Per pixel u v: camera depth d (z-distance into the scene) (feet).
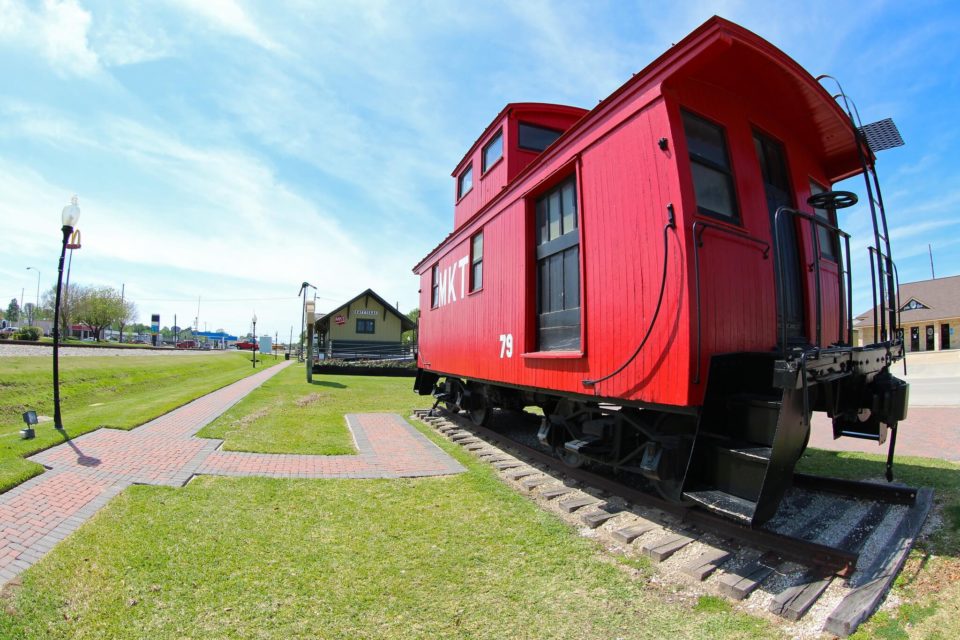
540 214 18.10
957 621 7.98
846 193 11.60
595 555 11.53
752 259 12.94
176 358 98.58
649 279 11.96
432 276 32.27
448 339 27.68
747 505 9.80
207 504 14.23
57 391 24.34
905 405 13.39
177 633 8.25
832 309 16.75
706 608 9.23
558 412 17.88
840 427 15.40
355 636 8.35
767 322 13.16
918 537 11.14
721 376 11.21
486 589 9.96
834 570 10.09
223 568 10.48
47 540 11.60
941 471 15.98
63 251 24.94
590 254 14.24
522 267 18.35
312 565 10.77
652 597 9.70
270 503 14.53
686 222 11.03
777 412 10.04
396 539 12.28
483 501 15.19
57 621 8.47
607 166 13.66
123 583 9.72
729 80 12.71
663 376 11.40
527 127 22.94
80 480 16.07
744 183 13.20
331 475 17.60
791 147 15.40
